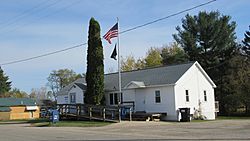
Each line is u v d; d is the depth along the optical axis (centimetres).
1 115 7206
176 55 6731
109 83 4844
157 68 4709
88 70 4309
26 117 7712
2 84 11212
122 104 4556
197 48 6400
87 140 2025
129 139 2006
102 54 4316
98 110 3956
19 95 12256
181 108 3966
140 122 3600
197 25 6412
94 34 4294
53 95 12188
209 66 6334
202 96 4500
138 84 4309
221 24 6300
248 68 5494
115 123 3528
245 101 5450
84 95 4503
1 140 2170
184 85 4244
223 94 6012
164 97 4175
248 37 6581
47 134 2550
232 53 6303
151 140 1916
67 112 4306
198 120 4122
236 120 3875
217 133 2259
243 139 1831
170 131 2550
